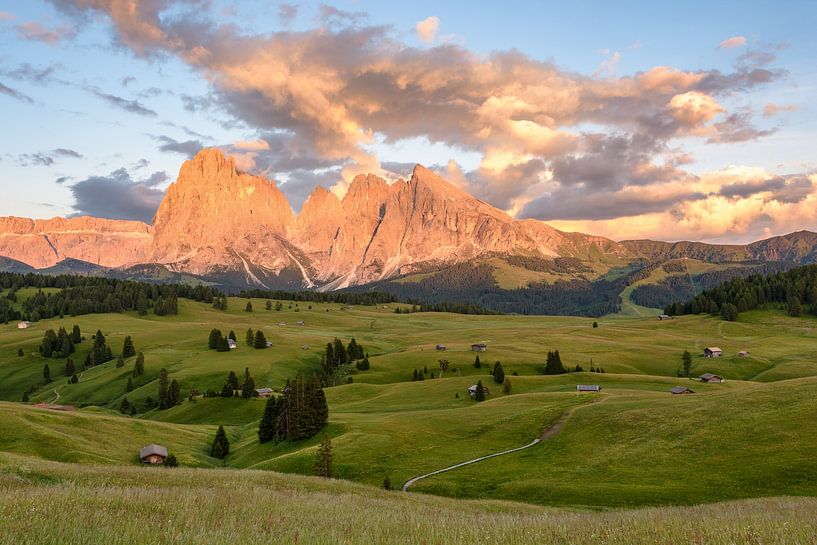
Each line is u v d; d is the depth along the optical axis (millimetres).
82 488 25562
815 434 59156
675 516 23438
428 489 65875
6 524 14180
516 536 17000
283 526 17734
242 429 127062
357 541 15383
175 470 44500
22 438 80000
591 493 56875
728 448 61594
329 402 138750
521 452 77000
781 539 15758
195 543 13984
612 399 99000
